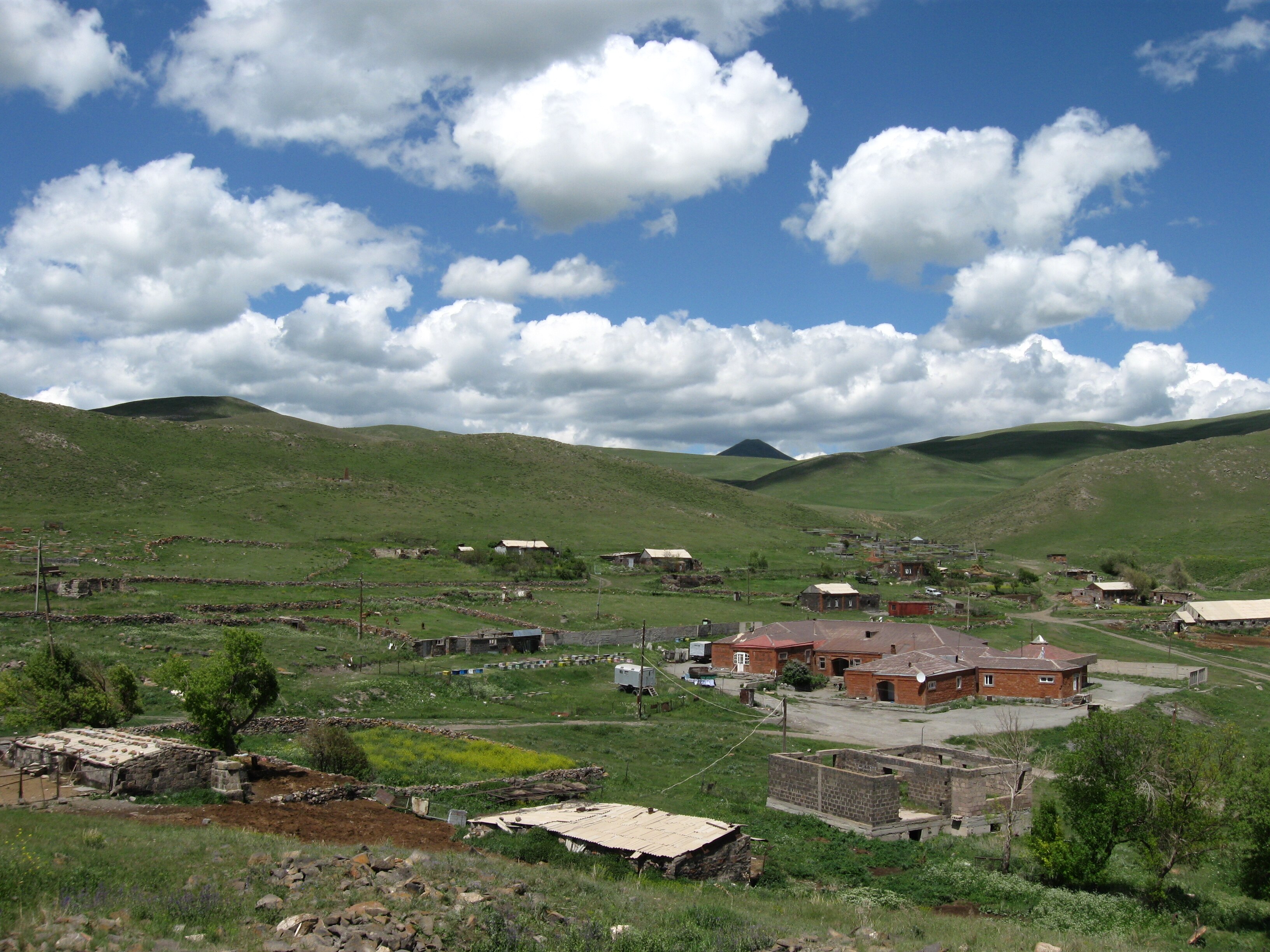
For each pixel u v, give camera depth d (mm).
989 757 52844
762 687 99625
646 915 23281
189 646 78312
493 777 48156
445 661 89812
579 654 102375
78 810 31469
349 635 94875
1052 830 39781
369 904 19938
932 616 143750
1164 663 113125
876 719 84188
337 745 45531
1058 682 92750
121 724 50438
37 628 78250
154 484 177375
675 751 65062
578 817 36594
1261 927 34812
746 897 30734
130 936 16906
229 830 29031
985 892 36625
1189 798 36875
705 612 136125
